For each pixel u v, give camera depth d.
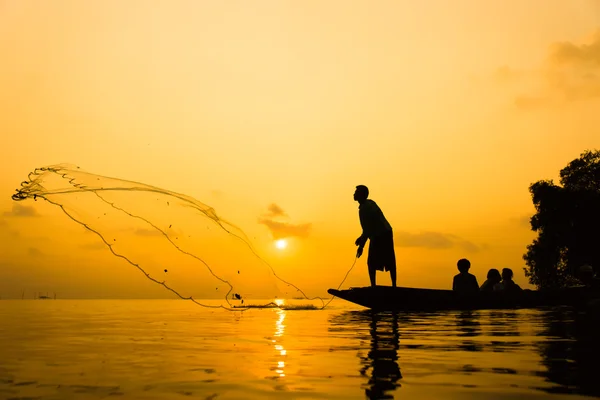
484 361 4.66
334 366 4.44
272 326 9.16
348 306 20.83
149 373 4.14
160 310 18.08
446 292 13.88
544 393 3.34
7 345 6.15
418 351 5.40
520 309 14.02
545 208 42.69
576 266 41.03
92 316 13.47
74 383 3.75
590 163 43.25
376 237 13.97
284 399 3.24
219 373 4.12
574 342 6.13
